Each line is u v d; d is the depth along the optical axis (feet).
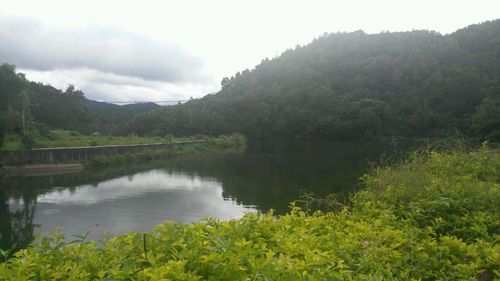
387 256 9.91
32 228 44.57
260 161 120.67
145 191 68.74
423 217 14.43
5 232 43.14
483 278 10.61
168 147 144.25
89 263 7.53
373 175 22.93
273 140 242.78
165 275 6.61
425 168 21.20
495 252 10.32
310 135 242.78
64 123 205.26
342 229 12.57
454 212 14.83
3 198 61.87
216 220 10.92
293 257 8.71
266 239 9.94
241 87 346.13
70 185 75.05
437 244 11.35
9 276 6.76
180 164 113.50
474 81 179.63
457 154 22.75
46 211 53.01
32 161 92.07
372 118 211.82
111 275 7.07
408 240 11.03
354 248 10.04
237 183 77.36
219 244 8.08
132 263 7.46
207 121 234.58
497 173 20.31
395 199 15.99
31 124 112.98
